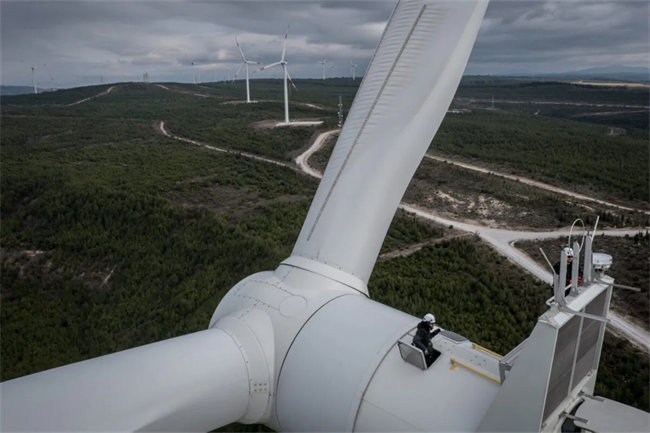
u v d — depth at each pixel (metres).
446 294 44.91
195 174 102.50
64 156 125.12
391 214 14.38
